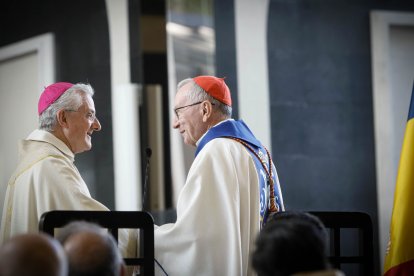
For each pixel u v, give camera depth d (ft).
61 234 20.49
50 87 34.19
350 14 63.57
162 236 31.86
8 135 63.10
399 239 35.58
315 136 62.03
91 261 18.94
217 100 34.45
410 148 36.91
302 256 18.67
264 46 61.72
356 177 62.49
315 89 62.49
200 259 31.30
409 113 37.68
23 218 32.53
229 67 60.70
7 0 64.08
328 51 63.05
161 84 59.00
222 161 32.32
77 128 33.83
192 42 59.93
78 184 32.76
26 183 32.58
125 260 28.30
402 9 63.72
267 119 61.05
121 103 59.21
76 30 61.82
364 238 30.22
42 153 32.94
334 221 30.22
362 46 63.57
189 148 59.11
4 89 63.72
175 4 59.47
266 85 61.41
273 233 19.02
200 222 31.45
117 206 58.54
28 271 16.34
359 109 63.10
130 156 58.54
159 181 58.29
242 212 32.14
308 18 62.95
